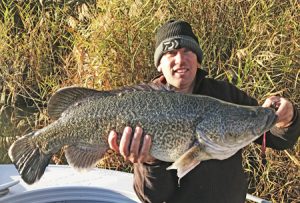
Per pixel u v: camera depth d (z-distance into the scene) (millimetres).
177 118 1206
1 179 1856
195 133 1205
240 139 1202
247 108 1216
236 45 2559
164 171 1306
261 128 1197
